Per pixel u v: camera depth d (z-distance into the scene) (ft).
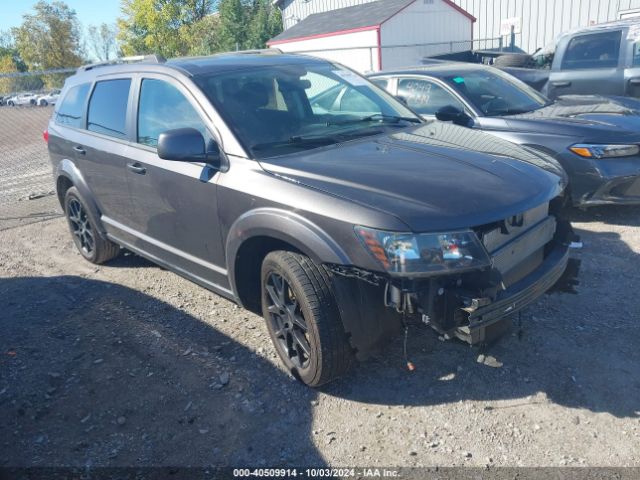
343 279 9.81
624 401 10.12
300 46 74.38
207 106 12.10
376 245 8.99
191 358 12.38
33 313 15.12
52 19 188.75
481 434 9.61
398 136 12.40
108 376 11.96
